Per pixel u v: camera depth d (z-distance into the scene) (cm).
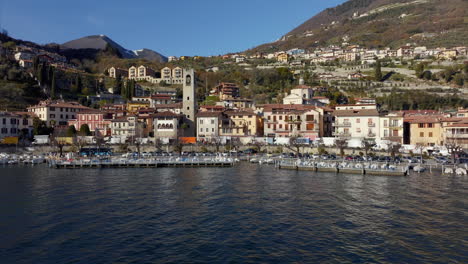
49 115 17425
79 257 3550
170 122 15412
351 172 9231
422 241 3984
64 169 10300
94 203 5684
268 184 7456
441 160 10312
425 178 8212
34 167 10738
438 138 13062
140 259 3494
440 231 4316
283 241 3975
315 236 4138
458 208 5341
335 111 14750
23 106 19438
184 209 5325
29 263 3419
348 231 4316
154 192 6594
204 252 3662
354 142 12812
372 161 10206
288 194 6400
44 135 14888
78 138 14500
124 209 5312
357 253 3634
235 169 10169
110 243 3916
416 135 13438
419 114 16512
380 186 7175
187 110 17025
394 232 4281
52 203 5684
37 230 4350
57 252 3678
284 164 10238
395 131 13538
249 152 13238
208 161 10931
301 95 18600
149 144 13788
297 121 14862
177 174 9112
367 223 4625
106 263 3406
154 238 4072
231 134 15325
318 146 12769
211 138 14525
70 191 6694
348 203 5697
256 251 3684
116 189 6906
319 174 9031
